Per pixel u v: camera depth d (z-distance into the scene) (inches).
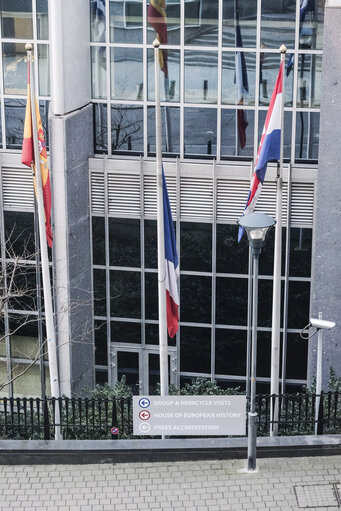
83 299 1175.6
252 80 1118.4
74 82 1107.3
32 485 881.5
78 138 1123.9
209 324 1184.8
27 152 952.9
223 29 1104.8
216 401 911.7
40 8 1120.2
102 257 1187.3
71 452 909.8
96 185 1162.6
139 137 1161.4
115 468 903.7
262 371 1184.8
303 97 1116.5
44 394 1113.4
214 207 1136.8
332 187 1072.8
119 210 1164.5
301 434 969.5
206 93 1130.0
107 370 1231.5
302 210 1124.5
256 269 826.2
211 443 913.5
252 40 1104.2
